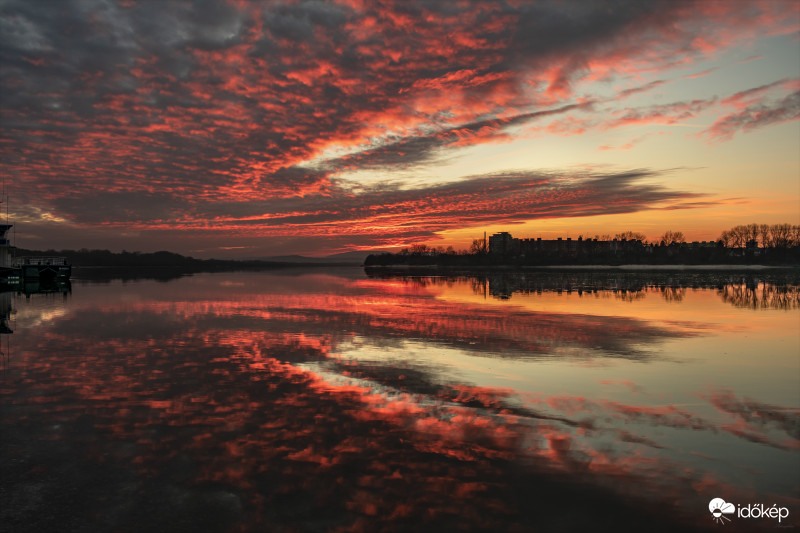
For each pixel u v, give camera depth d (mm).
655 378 14359
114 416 10875
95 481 7773
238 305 36281
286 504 7047
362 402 11984
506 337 21562
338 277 98938
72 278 87938
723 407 11609
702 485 7641
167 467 8258
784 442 9406
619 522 6613
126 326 25031
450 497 7250
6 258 69250
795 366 15914
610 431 10000
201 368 15648
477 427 10227
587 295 45000
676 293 47188
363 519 6660
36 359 16969
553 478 7867
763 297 42438
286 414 11016
